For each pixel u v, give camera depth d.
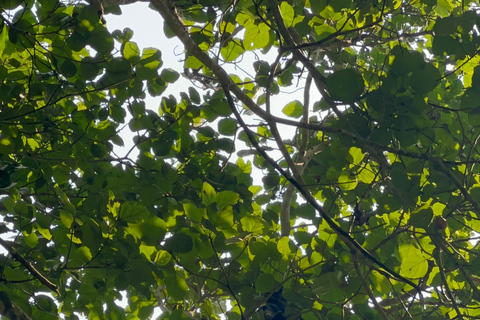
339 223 4.64
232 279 4.39
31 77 4.33
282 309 4.46
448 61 5.12
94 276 4.52
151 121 4.55
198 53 4.05
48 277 4.28
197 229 4.07
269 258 4.21
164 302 5.08
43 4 4.04
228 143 4.70
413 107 3.90
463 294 4.65
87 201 4.20
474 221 4.69
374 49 5.58
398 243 4.64
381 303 4.96
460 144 4.72
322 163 4.75
